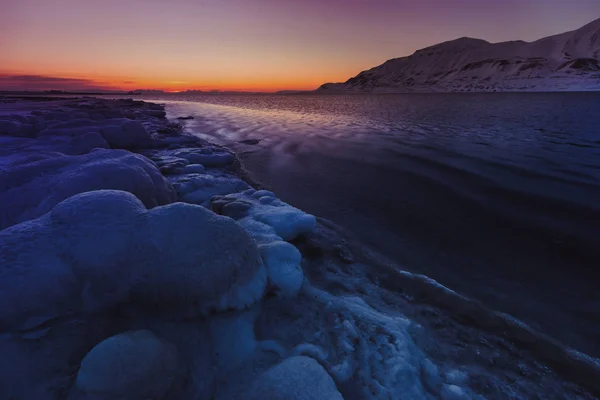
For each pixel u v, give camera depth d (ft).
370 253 12.12
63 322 5.21
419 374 6.35
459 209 16.88
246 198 14.67
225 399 5.03
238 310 6.36
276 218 11.89
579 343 7.89
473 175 22.75
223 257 6.24
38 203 9.68
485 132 42.98
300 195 18.90
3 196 9.93
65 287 5.45
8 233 5.92
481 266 11.53
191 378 5.09
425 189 20.06
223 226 6.72
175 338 5.56
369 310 8.21
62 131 25.44
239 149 32.58
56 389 4.44
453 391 6.07
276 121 60.70
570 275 11.00
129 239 5.98
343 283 9.84
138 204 6.97
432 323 8.25
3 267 5.27
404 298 9.29
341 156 29.22
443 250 12.66
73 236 5.90
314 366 5.54
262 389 5.04
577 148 31.45
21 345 4.72
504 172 23.40
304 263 10.80
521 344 7.72
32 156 13.92
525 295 9.86
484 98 171.83
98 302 5.58
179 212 6.57
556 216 15.89
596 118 59.36
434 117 65.41
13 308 4.95
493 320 8.55
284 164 26.40
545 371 6.92
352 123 55.93
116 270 5.72
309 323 7.08
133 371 4.29
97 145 21.52
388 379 5.96
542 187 20.06
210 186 16.88
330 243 12.68
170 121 59.11
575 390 6.47
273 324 6.85
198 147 29.55
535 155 28.55
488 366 6.96
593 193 18.89
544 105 100.37
